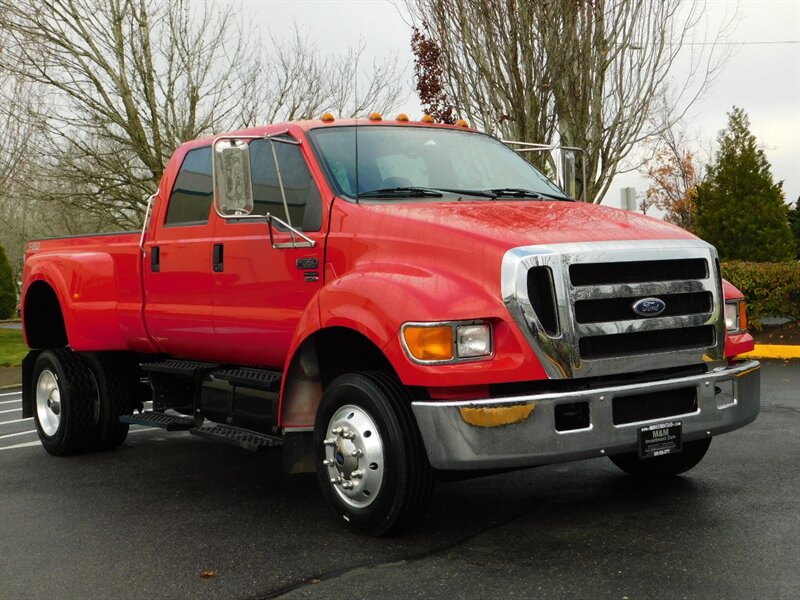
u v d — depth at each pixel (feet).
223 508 19.26
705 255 16.66
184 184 22.16
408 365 15.19
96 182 64.80
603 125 53.21
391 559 15.20
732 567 14.03
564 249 15.25
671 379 16.22
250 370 20.34
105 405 25.46
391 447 15.79
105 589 14.33
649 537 15.75
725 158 71.05
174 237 21.94
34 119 64.34
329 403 16.94
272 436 18.69
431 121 22.07
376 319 15.78
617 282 15.66
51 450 25.99
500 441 14.83
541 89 51.98
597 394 15.23
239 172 17.76
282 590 13.96
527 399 14.84
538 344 14.97
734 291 18.02
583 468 21.66
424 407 15.24
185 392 23.89
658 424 15.79
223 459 24.84
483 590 13.48
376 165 19.26
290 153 19.53
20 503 20.34
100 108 63.67
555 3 51.16
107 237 24.40
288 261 18.67
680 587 13.28
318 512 18.63
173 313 21.81
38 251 27.48
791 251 69.15
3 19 63.16
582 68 51.70
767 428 25.95
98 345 24.31
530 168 21.99
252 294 19.61
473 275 15.48
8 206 93.56
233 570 15.02
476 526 16.97
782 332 50.47
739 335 17.66
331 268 17.85
